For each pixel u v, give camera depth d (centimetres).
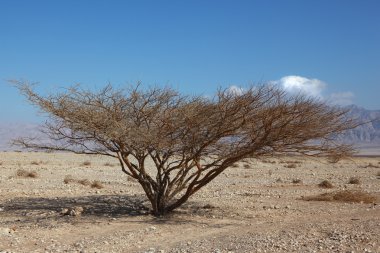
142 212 1603
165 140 1406
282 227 1294
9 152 6656
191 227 1349
